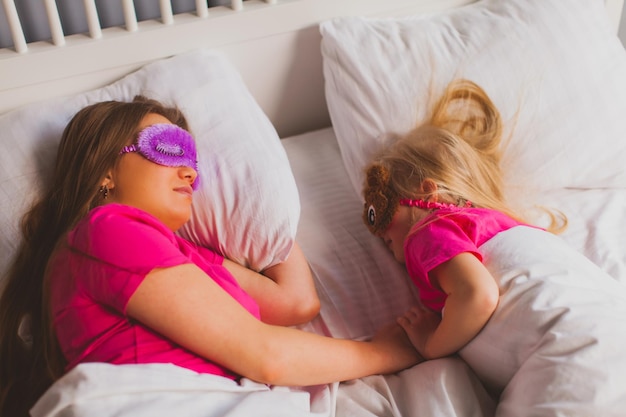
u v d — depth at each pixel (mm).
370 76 1372
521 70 1384
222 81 1309
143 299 862
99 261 872
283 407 898
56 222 1034
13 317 1017
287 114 1586
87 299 894
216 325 891
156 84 1289
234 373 970
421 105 1361
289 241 1186
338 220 1360
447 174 1182
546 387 896
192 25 1361
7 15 1227
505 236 1071
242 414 852
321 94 1583
